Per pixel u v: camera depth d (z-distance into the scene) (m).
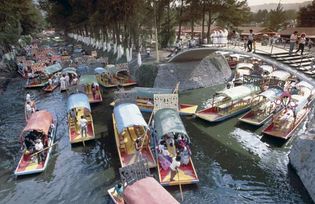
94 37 81.81
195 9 48.03
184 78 41.12
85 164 22.59
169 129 21.53
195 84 41.69
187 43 45.28
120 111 24.97
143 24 57.16
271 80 38.47
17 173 20.73
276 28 86.69
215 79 44.25
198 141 26.06
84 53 74.38
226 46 36.66
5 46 62.81
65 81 41.50
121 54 54.97
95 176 21.00
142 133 25.08
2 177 21.12
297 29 64.50
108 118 31.48
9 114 33.91
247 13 52.16
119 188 17.73
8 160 23.45
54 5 91.25
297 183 19.84
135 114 24.00
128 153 22.86
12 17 55.47
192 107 33.34
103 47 69.50
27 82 46.50
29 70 52.88
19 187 20.02
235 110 31.67
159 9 53.44
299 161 20.61
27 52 74.38
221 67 46.38
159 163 21.06
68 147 25.28
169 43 60.50
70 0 73.00
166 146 22.70
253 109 31.02
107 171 21.56
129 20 53.16
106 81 44.59
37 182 20.53
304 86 33.50
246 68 48.06
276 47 34.78
